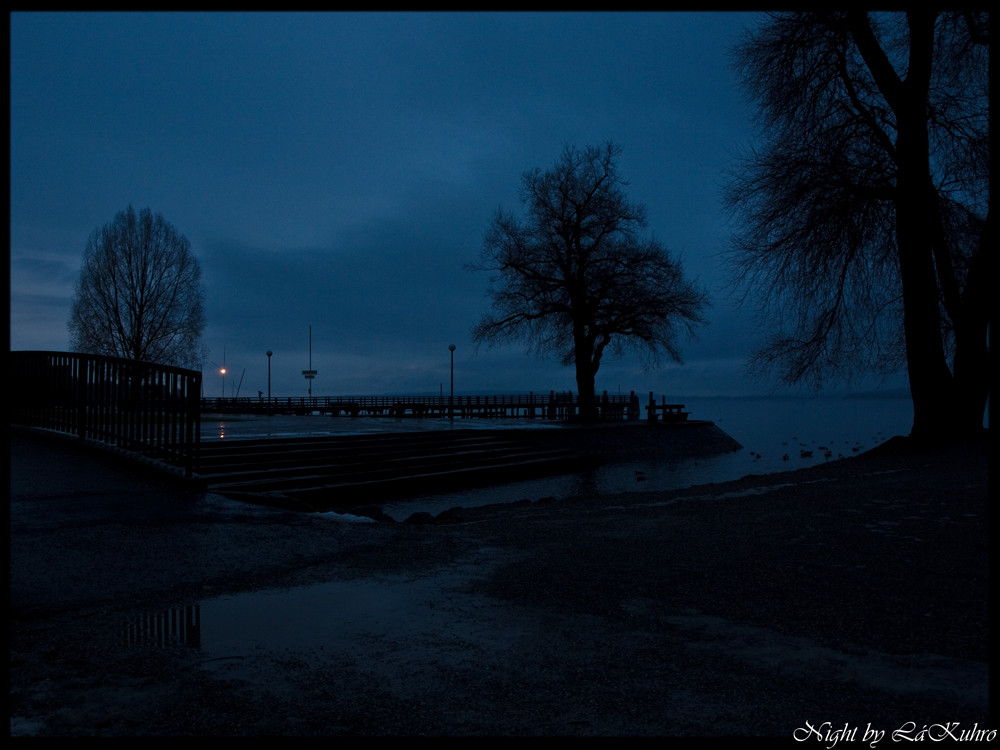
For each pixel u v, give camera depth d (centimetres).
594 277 4075
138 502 780
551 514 1002
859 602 472
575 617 448
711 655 377
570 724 294
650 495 1253
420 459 2128
